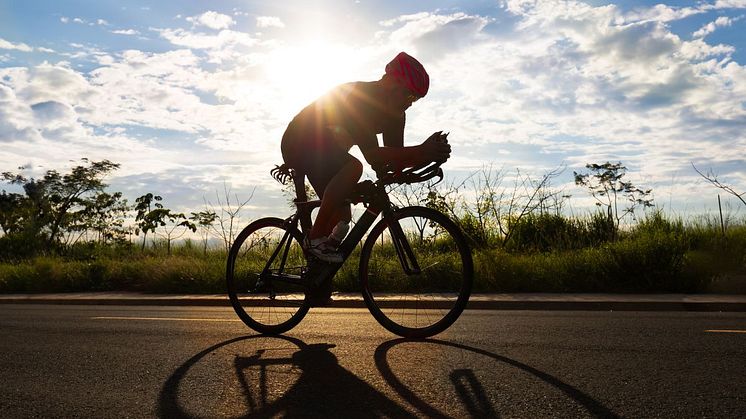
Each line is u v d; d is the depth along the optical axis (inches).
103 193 795.4
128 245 618.8
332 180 183.2
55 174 821.2
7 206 786.2
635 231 472.4
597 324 216.8
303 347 181.2
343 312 262.5
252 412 122.3
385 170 185.9
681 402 123.3
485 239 469.1
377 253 214.7
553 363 155.2
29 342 199.6
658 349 171.2
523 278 327.9
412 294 197.0
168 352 177.8
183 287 372.2
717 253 361.1
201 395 133.9
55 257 551.8
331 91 185.5
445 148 176.6
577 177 585.3
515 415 116.8
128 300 335.3
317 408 123.8
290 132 192.7
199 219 551.8
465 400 126.0
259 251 213.6
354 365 156.6
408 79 178.5
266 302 210.5
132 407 126.8
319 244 185.8
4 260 594.9
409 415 118.0
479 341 184.5
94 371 156.9
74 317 261.7
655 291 314.5
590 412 117.9
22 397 135.6
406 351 171.5
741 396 126.9
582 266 332.8
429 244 207.9
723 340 183.8
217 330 215.5
